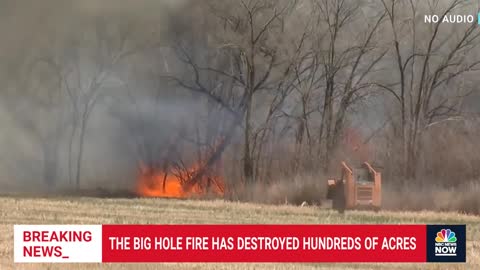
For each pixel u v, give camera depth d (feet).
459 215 153.07
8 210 139.54
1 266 78.13
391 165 218.38
